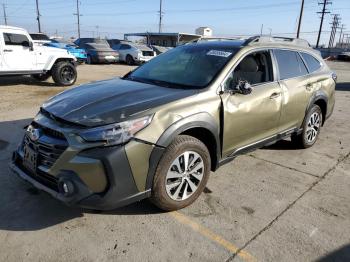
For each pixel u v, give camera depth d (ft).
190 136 11.43
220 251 9.88
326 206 12.59
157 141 10.32
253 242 10.33
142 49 74.08
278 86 15.01
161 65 14.90
